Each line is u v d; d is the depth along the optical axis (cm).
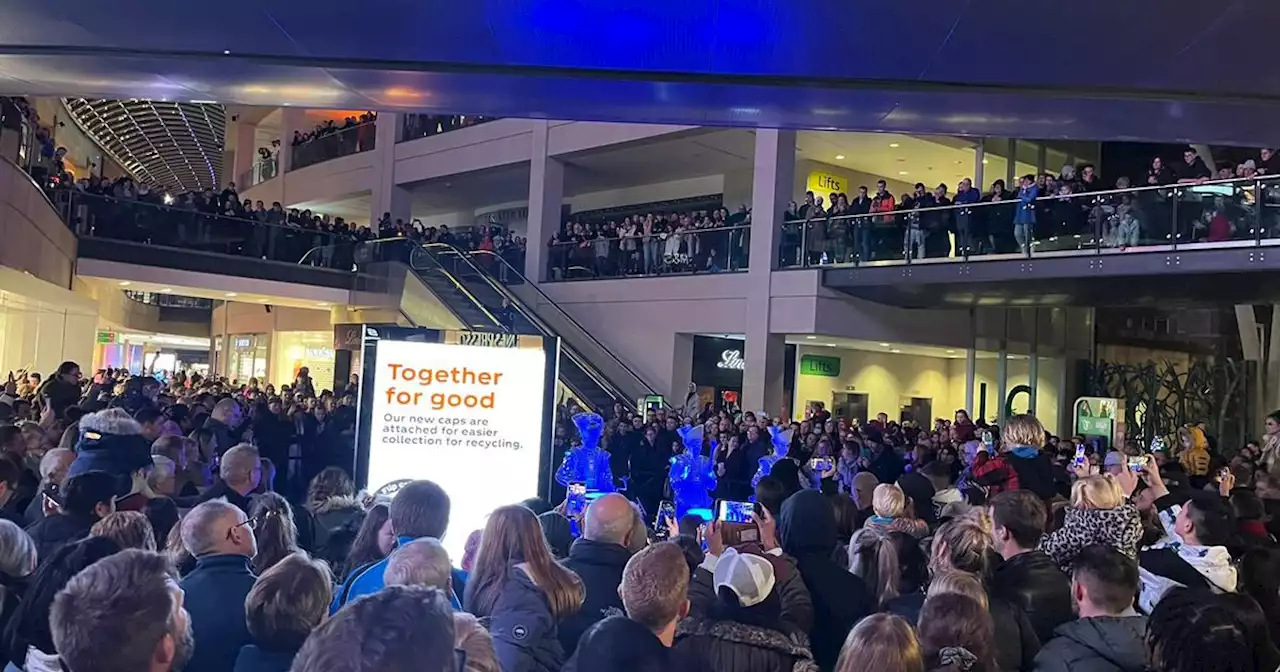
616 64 423
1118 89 425
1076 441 1290
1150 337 2105
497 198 2934
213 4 374
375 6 371
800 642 278
